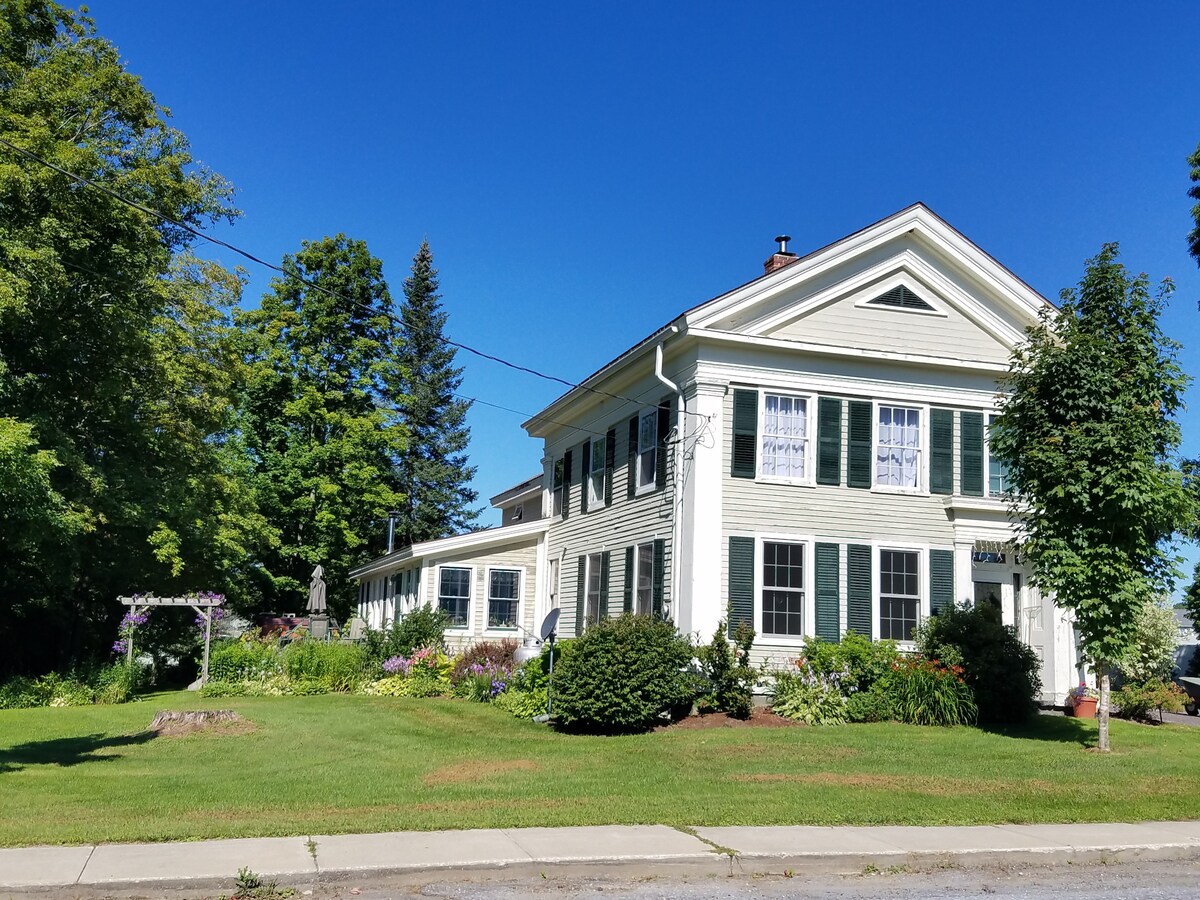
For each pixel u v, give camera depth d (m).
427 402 53.00
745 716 16.97
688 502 18.75
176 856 7.57
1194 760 13.48
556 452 27.92
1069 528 14.57
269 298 39.88
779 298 19.48
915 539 19.59
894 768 12.45
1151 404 14.41
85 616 28.33
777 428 19.38
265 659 24.73
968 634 17.88
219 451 32.16
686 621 18.31
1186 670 30.34
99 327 19.80
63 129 19.03
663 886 7.48
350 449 38.75
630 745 14.33
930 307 20.34
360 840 8.20
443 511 52.12
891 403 19.94
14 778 11.44
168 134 20.59
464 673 22.38
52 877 6.91
